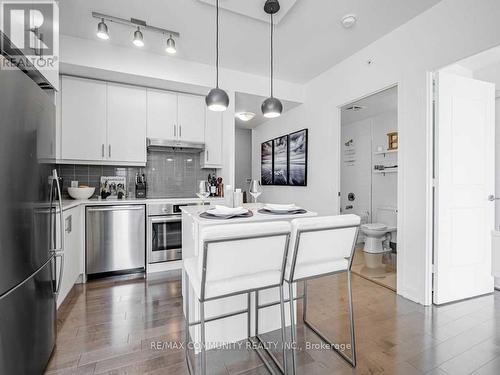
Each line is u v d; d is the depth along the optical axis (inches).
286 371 53.2
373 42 105.3
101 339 67.6
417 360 59.5
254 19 90.1
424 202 86.8
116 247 112.7
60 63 101.5
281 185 175.2
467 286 92.4
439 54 81.6
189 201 126.7
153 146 132.8
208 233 43.3
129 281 109.1
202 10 85.7
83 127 114.0
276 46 108.7
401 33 93.7
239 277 50.0
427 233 86.5
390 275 117.0
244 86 135.1
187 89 129.6
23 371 47.4
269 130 193.2
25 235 47.6
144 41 105.2
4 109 41.5
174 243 124.3
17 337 45.6
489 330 72.0
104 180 128.9
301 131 153.1
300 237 52.6
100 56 106.6
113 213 111.9
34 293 51.2
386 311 82.9
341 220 55.4
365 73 109.3
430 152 86.4
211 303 65.4
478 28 72.1
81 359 59.7
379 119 172.6
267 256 50.1
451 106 88.4
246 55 116.6
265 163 196.9
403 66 93.1
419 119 88.0
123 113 121.2
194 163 148.3
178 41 105.2
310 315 80.4
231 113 134.0
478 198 94.3
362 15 88.1
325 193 134.9
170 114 130.0
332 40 103.8
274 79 143.5
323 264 57.9
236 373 56.2
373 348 63.9
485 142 95.6
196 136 135.1
